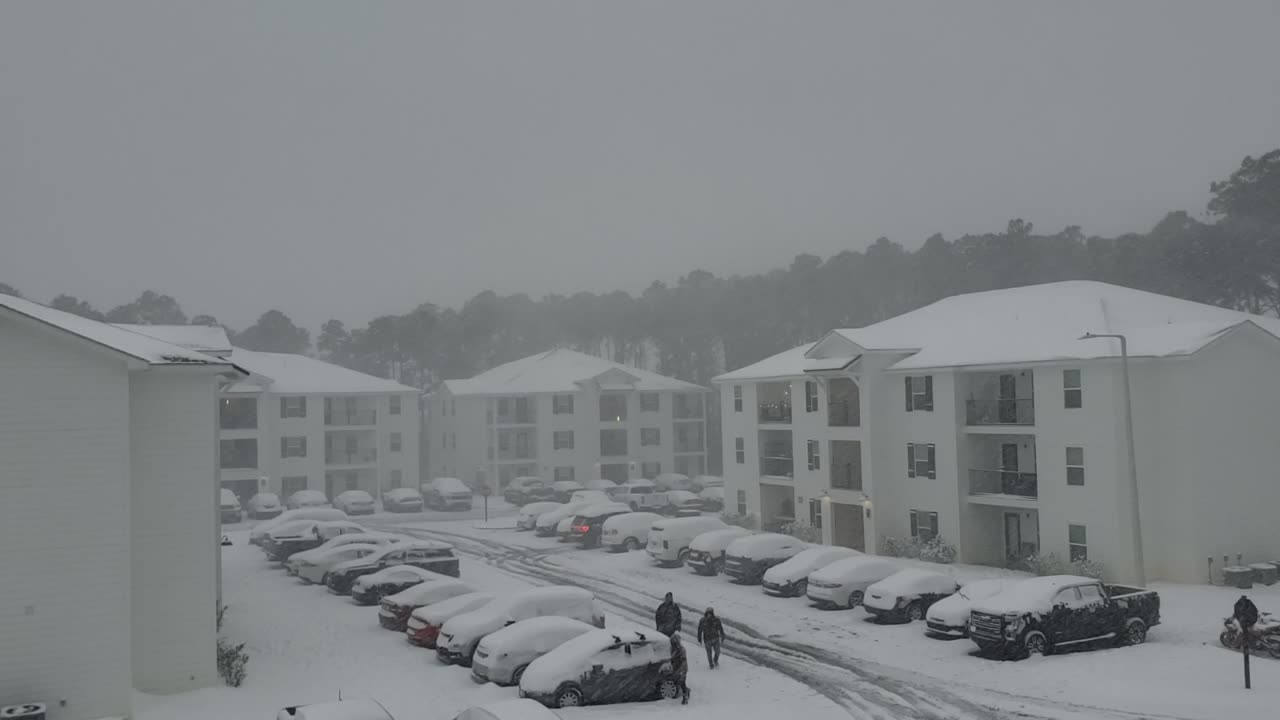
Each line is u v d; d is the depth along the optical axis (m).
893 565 30.33
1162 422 32.78
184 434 20.67
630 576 36.59
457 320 120.44
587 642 20.14
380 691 20.78
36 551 18.23
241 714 19.12
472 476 76.81
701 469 79.69
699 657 24.00
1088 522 33.53
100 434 18.64
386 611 27.27
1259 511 32.84
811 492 45.78
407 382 120.62
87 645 18.44
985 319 41.62
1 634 17.98
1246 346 33.25
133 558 20.16
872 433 41.16
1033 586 23.91
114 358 18.72
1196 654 22.72
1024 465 38.06
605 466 75.56
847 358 42.88
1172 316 37.72
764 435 50.72
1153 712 18.38
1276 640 22.09
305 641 25.70
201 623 20.61
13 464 18.17
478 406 76.00
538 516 52.00
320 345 129.38
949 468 38.56
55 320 19.80
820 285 104.44
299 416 67.19
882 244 108.31
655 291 129.62
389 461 71.44
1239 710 18.23
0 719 17.70
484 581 35.50
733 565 34.41
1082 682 20.61
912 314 46.69
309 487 67.12
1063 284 43.00
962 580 34.03
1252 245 71.06
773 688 20.95
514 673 20.98
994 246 91.62
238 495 65.75
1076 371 34.16
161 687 20.23
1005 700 19.58
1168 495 32.47
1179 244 74.12
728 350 106.19
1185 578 31.92
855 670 22.36
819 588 29.47
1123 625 23.89
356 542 37.44
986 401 39.00
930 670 22.14
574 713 19.02
